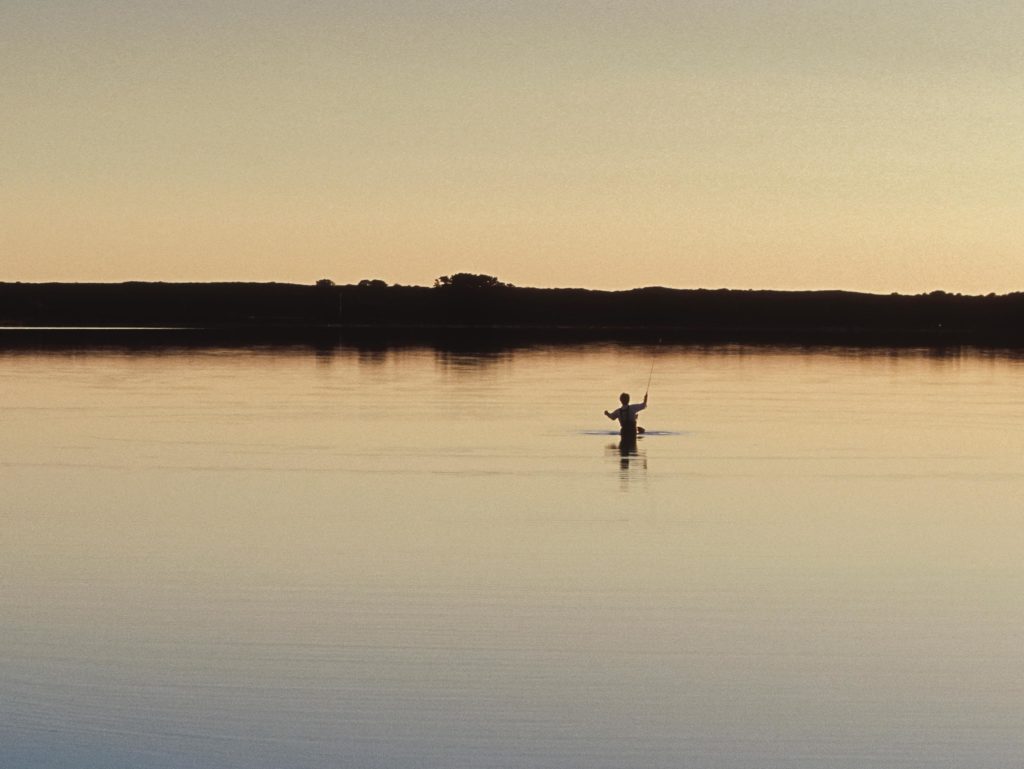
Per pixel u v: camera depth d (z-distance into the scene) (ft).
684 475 79.77
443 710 38.29
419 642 44.24
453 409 117.70
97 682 40.37
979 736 36.76
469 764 34.71
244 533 61.67
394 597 49.75
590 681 40.68
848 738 36.58
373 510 67.77
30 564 55.26
